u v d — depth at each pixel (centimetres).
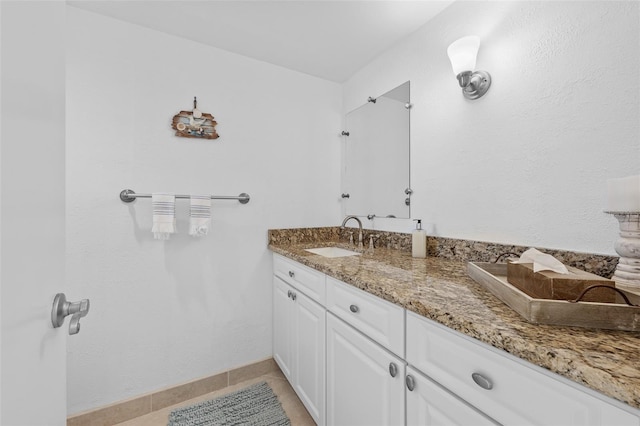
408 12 141
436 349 71
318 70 199
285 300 166
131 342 147
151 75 152
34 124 45
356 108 203
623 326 55
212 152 168
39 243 47
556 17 98
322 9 139
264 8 138
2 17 36
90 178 137
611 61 86
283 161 193
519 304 64
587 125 91
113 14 140
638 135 81
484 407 59
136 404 146
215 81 170
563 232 96
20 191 41
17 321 39
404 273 107
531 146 105
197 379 163
